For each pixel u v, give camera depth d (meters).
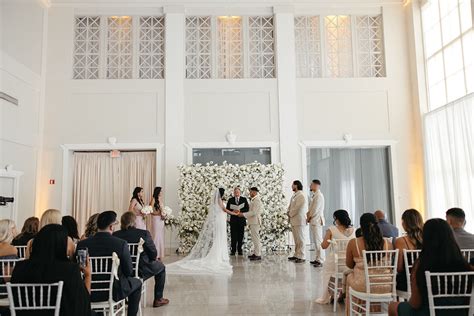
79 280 2.29
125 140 8.74
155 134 8.79
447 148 7.70
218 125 8.88
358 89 9.08
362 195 8.93
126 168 8.85
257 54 9.20
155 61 9.10
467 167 6.96
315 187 6.81
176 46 9.01
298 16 9.34
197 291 4.82
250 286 5.05
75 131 8.72
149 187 8.75
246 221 8.09
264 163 8.91
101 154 8.88
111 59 9.05
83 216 8.65
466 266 2.34
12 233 3.32
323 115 8.99
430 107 8.64
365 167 9.02
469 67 7.25
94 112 8.79
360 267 3.26
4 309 2.71
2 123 7.15
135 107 8.84
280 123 8.89
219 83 8.98
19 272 2.24
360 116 9.02
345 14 9.32
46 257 2.26
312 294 4.61
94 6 9.04
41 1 8.76
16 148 7.68
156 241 7.41
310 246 8.56
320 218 6.66
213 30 9.18
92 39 9.08
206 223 6.73
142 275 3.85
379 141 8.93
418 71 8.80
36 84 8.48
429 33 8.67
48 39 8.91
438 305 2.39
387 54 9.17
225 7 9.18
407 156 8.92
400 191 8.80
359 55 9.28
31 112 8.25
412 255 3.15
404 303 2.56
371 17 9.30
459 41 7.57
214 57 9.12
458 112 7.26
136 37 9.07
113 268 2.89
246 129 8.89
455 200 7.32
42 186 8.51
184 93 8.92
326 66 9.22
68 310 2.22
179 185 8.27
